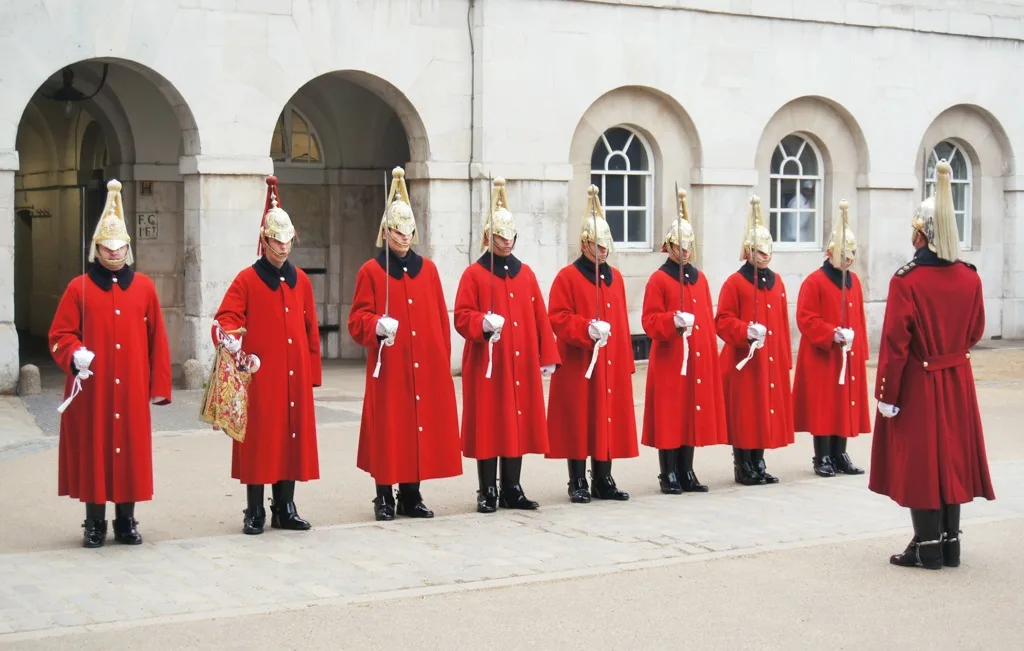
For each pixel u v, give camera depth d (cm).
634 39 1825
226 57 1566
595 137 1831
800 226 2050
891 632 666
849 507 976
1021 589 748
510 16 1728
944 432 786
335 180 1922
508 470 977
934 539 788
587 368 998
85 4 1484
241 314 876
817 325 1116
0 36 1444
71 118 2038
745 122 1927
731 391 1090
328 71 1628
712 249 1914
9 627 655
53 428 1283
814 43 1981
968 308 801
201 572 766
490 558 805
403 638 644
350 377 1738
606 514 946
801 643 646
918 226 807
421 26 1681
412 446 927
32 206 2259
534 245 1759
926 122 2100
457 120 1712
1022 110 2205
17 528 900
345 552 818
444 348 947
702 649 636
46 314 2216
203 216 1562
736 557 814
